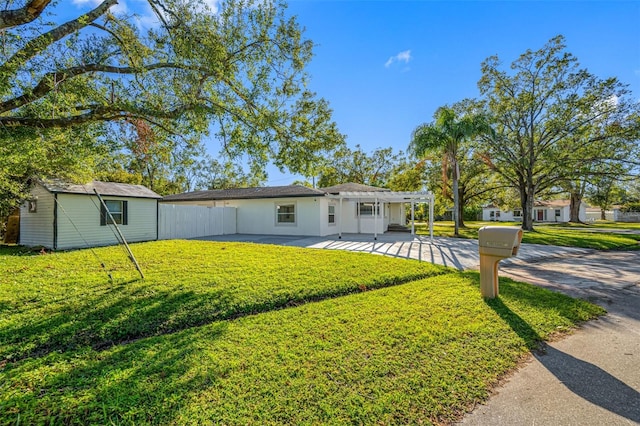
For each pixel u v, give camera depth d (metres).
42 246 11.59
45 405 2.29
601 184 19.42
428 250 11.30
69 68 6.00
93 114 6.02
